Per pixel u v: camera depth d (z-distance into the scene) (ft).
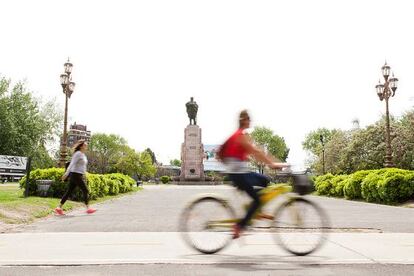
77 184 41.47
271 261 19.24
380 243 24.09
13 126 162.40
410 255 20.61
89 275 16.55
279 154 449.06
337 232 28.76
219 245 21.20
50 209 42.47
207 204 21.44
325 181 96.78
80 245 23.12
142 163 369.91
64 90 75.97
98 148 377.91
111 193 82.02
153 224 33.01
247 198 21.53
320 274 16.78
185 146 210.59
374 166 194.80
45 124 175.94
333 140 251.60
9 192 61.87
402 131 175.52
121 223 33.68
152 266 18.13
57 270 17.38
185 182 206.69
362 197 74.69
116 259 19.38
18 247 22.41
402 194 61.26
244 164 21.42
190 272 17.06
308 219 21.36
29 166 52.65
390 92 83.97
